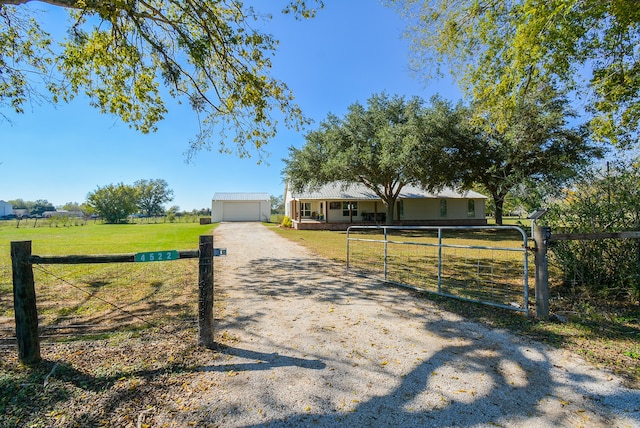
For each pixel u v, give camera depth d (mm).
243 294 5598
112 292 5719
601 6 5152
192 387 2604
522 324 3912
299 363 3018
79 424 2154
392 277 6875
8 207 72125
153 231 23141
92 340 3527
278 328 3947
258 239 16312
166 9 7168
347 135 21203
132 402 2396
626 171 4867
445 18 6840
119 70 7410
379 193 23688
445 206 28062
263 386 2613
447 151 20391
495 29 6367
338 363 3014
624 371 2770
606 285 4867
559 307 4488
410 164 18016
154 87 7875
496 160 19938
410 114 18812
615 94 6355
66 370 2840
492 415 2223
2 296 5484
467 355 3143
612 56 6555
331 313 4516
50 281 6598
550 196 5414
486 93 6969
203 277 3342
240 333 3779
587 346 3266
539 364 2926
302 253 10977
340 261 9195
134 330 3842
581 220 4957
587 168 5207
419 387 2586
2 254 10477
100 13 5047
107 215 39750
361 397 2459
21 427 2115
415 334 3709
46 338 3576
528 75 6559
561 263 5121
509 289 5684
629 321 3943
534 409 2279
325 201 26031
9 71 6820
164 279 6797
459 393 2494
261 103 7832
